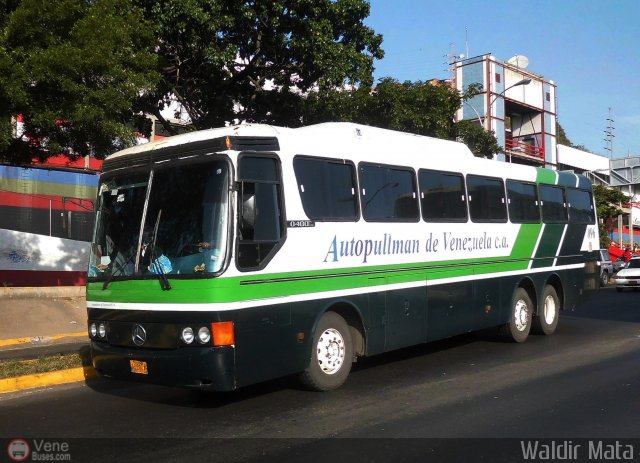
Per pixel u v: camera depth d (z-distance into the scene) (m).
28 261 18.61
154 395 7.90
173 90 14.70
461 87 39.75
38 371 8.70
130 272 6.88
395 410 6.82
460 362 9.62
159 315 6.57
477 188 10.55
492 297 10.70
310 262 7.34
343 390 7.79
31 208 18.80
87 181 19.98
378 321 8.32
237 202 6.52
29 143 10.43
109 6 9.86
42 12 8.70
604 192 44.81
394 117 15.41
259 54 14.35
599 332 12.87
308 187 7.45
